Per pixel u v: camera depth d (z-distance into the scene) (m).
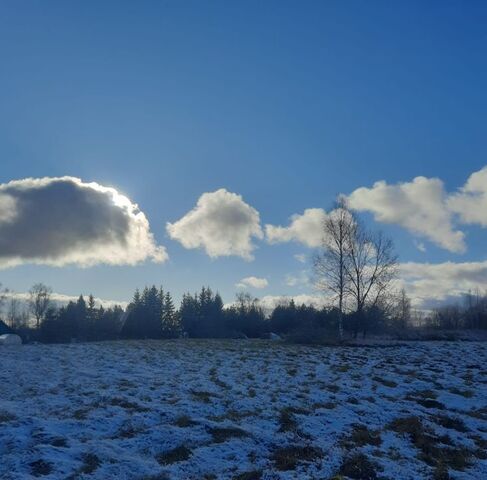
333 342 38.41
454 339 45.41
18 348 32.97
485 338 46.91
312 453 11.56
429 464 11.28
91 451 11.23
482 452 12.02
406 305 68.44
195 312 89.69
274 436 12.47
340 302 44.06
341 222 44.62
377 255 44.84
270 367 24.00
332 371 22.77
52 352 30.11
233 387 18.47
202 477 10.37
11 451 11.45
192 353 30.36
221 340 45.34
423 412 15.15
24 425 12.99
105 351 31.06
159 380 19.72
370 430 13.34
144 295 87.94
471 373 21.91
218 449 11.74
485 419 14.82
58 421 13.33
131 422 13.43
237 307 92.75
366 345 36.56
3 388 18.44
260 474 10.36
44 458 10.69
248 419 13.99
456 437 12.89
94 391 17.23
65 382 19.34
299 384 19.30
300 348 34.38
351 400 16.47
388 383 19.72
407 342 39.47
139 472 10.41
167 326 86.88
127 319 86.06
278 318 84.62
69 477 10.05
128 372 22.23
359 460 10.99
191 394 17.05
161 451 11.73
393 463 11.00
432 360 26.97
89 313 92.12
